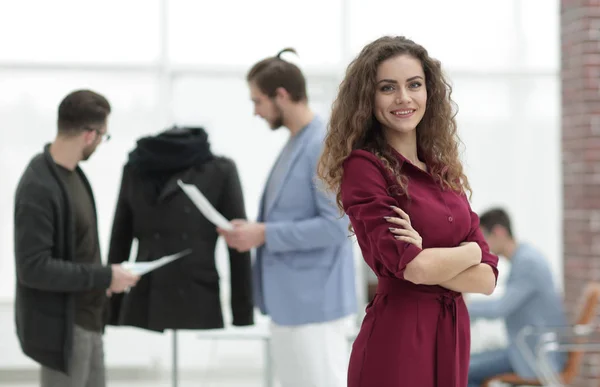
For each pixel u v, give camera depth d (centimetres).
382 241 230
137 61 767
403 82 244
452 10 802
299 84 359
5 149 749
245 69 780
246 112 782
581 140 619
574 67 625
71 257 325
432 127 257
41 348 320
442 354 237
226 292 741
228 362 760
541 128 813
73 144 334
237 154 782
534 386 523
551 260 815
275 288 360
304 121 362
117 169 762
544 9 807
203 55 776
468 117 810
